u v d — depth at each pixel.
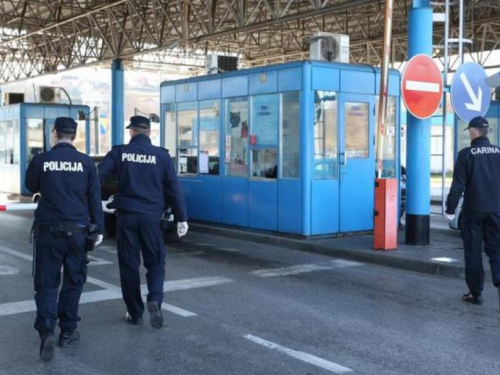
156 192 6.00
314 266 9.55
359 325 6.26
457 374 4.90
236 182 12.68
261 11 26.27
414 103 10.12
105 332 5.94
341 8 17.34
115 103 28.80
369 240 11.27
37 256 5.16
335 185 11.58
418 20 10.36
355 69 11.75
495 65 31.41
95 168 5.42
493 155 6.89
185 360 5.17
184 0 23.52
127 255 6.00
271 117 11.84
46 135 21.62
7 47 36.31
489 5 24.17
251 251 10.92
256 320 6.41
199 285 8.07
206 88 13.46
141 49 27.59
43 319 5.07
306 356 5.29
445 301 7.32
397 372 4.93
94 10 24.91
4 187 22.58
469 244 7.09
